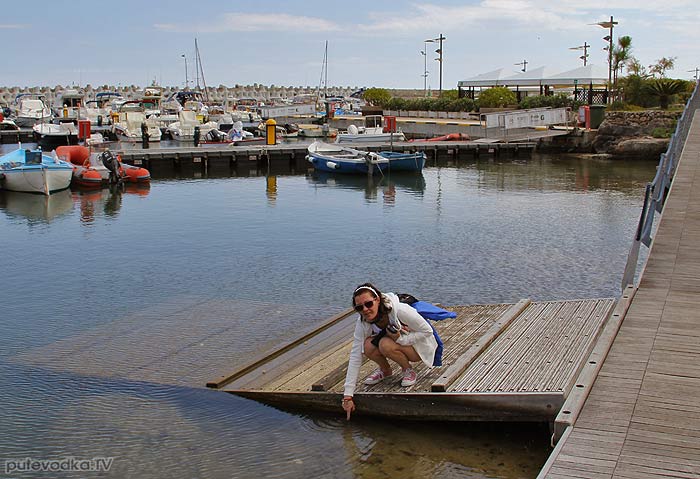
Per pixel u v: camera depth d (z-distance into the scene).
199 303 12.43
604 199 24.05
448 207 23.03
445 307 10.81
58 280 14.17
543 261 15.35
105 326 11.16
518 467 6.57
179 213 22.23
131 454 7.03
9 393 8.47
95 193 26.78
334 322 10.57
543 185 28.16
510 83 53.75
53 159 27.88
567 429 5.88
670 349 7.53
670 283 9.93
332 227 19.64
